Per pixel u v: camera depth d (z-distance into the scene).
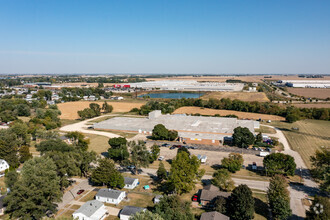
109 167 70.62
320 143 113.50
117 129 140.12
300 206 60.34
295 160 92.06
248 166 86.50
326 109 172.00
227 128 125.75
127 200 64.44
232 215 53.25
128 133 134.38
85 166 77.25
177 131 123.75
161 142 117.31
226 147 109.19
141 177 79.44
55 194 55.84
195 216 55.88
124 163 84.19
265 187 70.69
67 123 162.62
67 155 71.25
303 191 68.38
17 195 51.06
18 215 50.00
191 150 104.94
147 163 79.94
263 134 128.88
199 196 64.44
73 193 68.31
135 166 85.38
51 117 160.50
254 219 54.66
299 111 176.75
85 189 70.81
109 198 62.94
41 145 85.81
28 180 53.25
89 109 179.00
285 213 53.00
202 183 73.81
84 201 63.84
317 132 133.62
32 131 124.19
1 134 101.69
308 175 78.94
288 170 75.94
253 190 68.81
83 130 142.38
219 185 67.25
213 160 93.25
